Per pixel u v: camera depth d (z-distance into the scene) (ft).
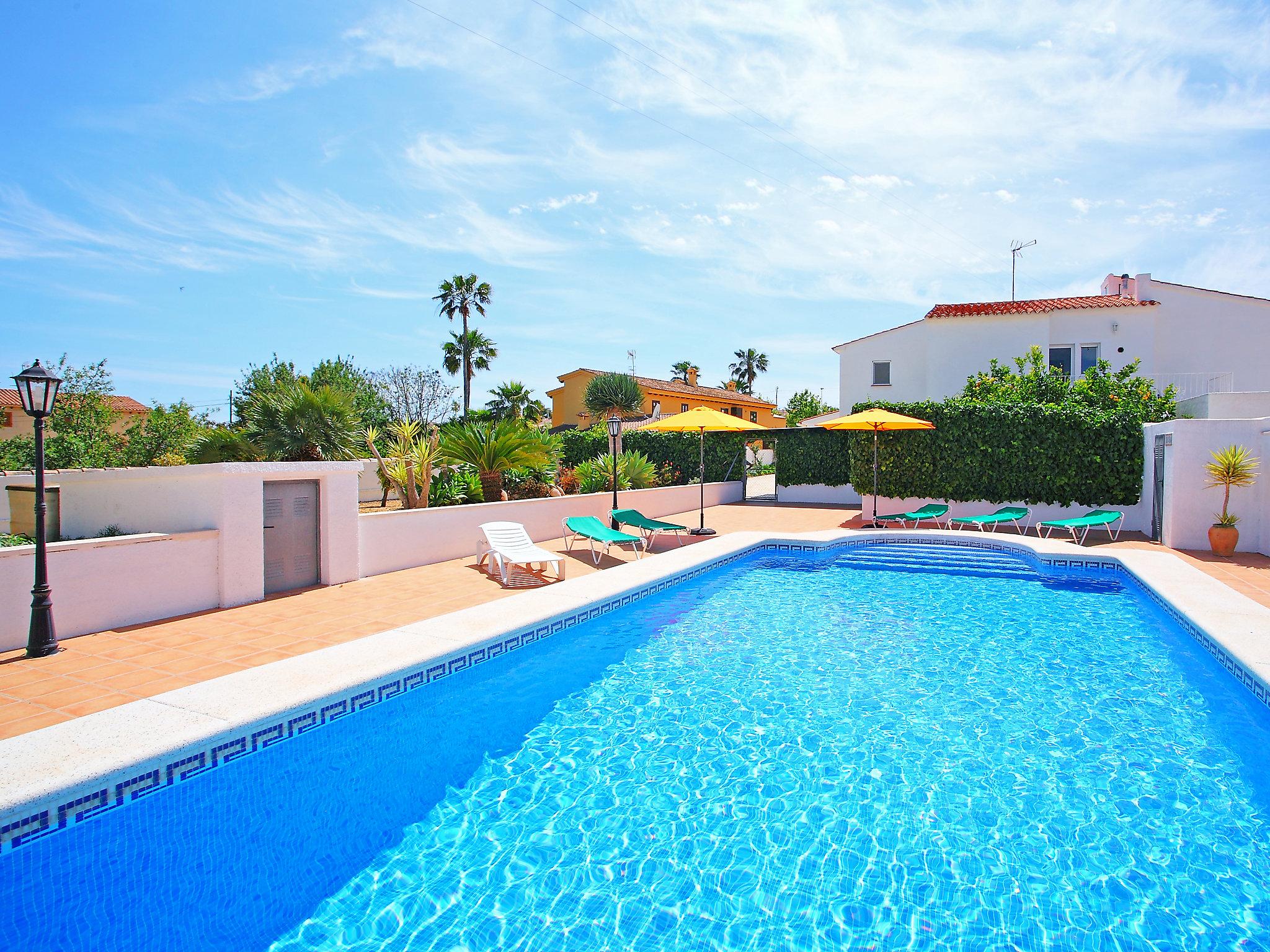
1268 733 16.22
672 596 30.48
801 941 9.51
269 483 28.14
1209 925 9.84
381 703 16.79
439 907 10.32
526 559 30.12
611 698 18.63
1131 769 14.56
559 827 12.50
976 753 15.34
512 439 45.85
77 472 28.25
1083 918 10.00
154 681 17.47
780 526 53.78
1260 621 21.91
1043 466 50.42
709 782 14.12
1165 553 36.78
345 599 27.22
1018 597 30.32
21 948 9.31
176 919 10.00
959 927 9.82
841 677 20.16
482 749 15.67
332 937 9.64
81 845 11.23
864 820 12.65
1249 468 36.22
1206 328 75.77
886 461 54.75
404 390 113.19
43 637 19.51
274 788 13.94
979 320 76.02
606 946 9.43
